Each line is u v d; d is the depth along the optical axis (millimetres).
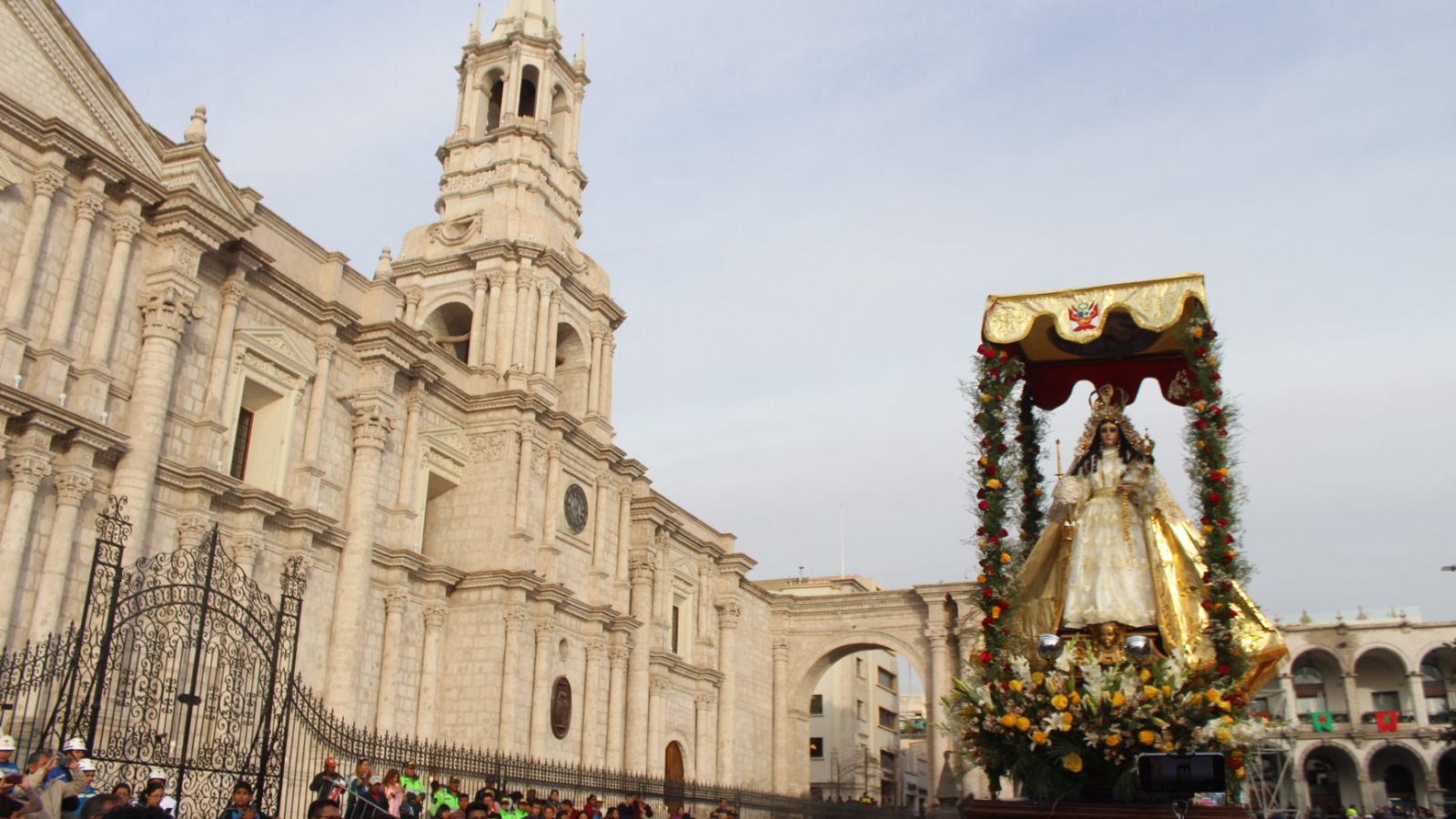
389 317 38938
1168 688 14094
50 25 28766
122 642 24375
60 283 27734
